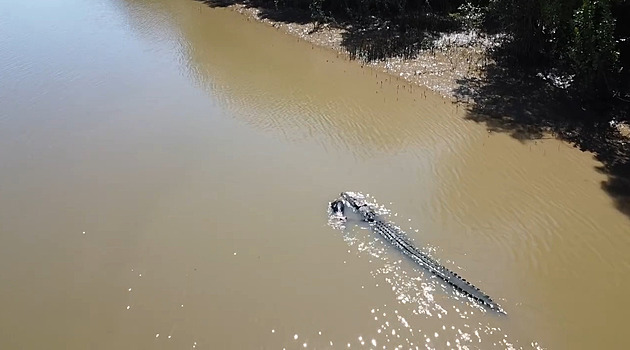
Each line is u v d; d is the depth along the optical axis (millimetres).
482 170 16828
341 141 18812
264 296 12859
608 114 19156
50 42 29516
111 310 12805
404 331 11781
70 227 15477
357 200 15688
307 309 12453
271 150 18516
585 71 19484
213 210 15750
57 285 13570
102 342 12031
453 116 20031
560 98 20406
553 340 11398
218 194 16406
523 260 13398
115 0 37438
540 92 20984
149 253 14359
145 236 14945
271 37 29188
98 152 18969
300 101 21781
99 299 13117
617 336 11422
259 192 16391
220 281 13359
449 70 23516
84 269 14000
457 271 13211
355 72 24234
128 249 14539
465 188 16047
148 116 21234
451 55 24891
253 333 12000
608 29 18484
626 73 20484
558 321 11805
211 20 32375
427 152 17906
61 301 13109
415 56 25172
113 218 15734
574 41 19641
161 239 14797
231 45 28297
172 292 13156
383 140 18750
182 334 12109
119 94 23094
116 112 21609
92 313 12758
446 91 21844
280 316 12336
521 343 11367
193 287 13250
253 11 33250
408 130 19266
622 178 16062
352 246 14086
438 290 12594
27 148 19453
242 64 25766
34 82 24484
